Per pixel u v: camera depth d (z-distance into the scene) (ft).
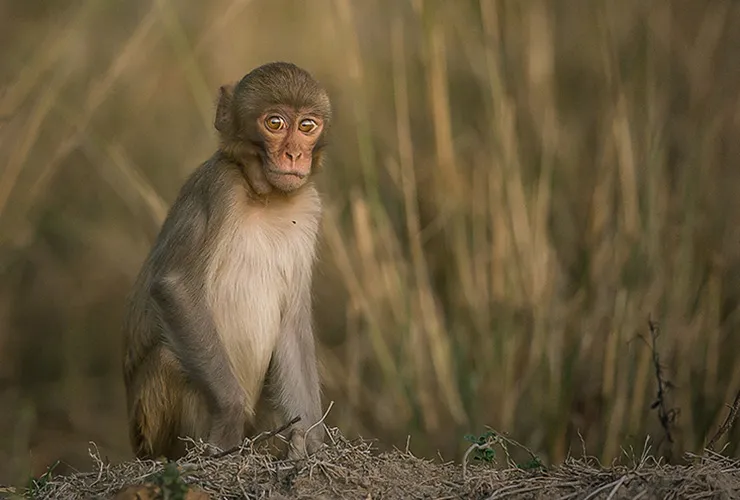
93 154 55.47
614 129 46.34
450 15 53.78
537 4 51.96
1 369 53.31
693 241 45.09
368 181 47.80
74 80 56.90
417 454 43.42
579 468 29.45
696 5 52.85
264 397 35.78
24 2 58.29
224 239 33.81
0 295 53.78
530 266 45.52
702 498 27.76
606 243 45.57
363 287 48.47
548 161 47.39
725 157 48.21
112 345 55.11
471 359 45.39
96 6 57.52
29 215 55.21
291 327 35.37
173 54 58.49
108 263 55.98
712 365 42.29
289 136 33.27
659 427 41.55
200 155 53.88
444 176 48.73
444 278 50.08
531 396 43.70
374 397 46.47
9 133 51.85
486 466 30.71
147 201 50.21
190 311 33.37
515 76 52.01
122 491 26.84
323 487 28.48
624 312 42.93
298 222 34.94
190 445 34.35
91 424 51.65
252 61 57.36
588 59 54.75
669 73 50.42
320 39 57.47
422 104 55.11
